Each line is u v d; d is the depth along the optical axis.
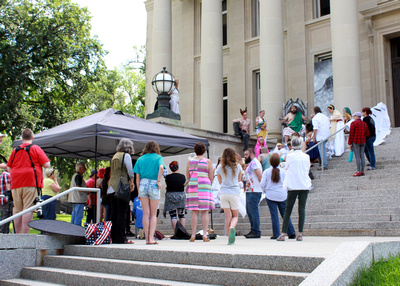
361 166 12.35
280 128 18.95
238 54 24.52
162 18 23.44
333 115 15.38
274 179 8.99
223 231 11.55
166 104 15.91
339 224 9.62
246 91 24.06
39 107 32.47
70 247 7.26
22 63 27.53
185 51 26.72
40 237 7.21
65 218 23.59
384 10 19.08
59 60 29.80
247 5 24.61
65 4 31.75
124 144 8.24
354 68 17.05
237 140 18.14
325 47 21.33
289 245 6.81
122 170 8.04
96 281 5.68
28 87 32.19
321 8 22.06
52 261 6.98
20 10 29.08
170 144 10.32
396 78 19.45
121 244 7.70
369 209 9.87
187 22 26.88
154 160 8.05
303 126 17.50
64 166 31.05
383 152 14.10
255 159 9.64
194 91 26.05
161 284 4.93
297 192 8.08
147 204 7.94
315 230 9.73
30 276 6.73
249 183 9.71
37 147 8.05
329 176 13.19
